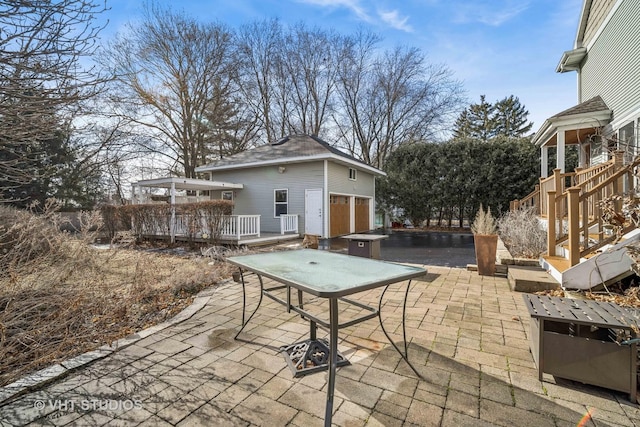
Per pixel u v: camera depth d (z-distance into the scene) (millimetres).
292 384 2209
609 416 1835
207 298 4273
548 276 4465
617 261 3602
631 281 3758
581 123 8328
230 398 2053
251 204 14484
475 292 4387
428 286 4727
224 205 9922
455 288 4605
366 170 15742
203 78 18719
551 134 9344
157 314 3744
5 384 2184
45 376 2285
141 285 4504
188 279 4949
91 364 2498
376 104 21594
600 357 2029
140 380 2270
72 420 1856
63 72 2510
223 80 19266
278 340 2930
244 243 9688
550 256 5125
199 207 10070
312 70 22266
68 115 2865
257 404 1985
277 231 13766
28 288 2863
